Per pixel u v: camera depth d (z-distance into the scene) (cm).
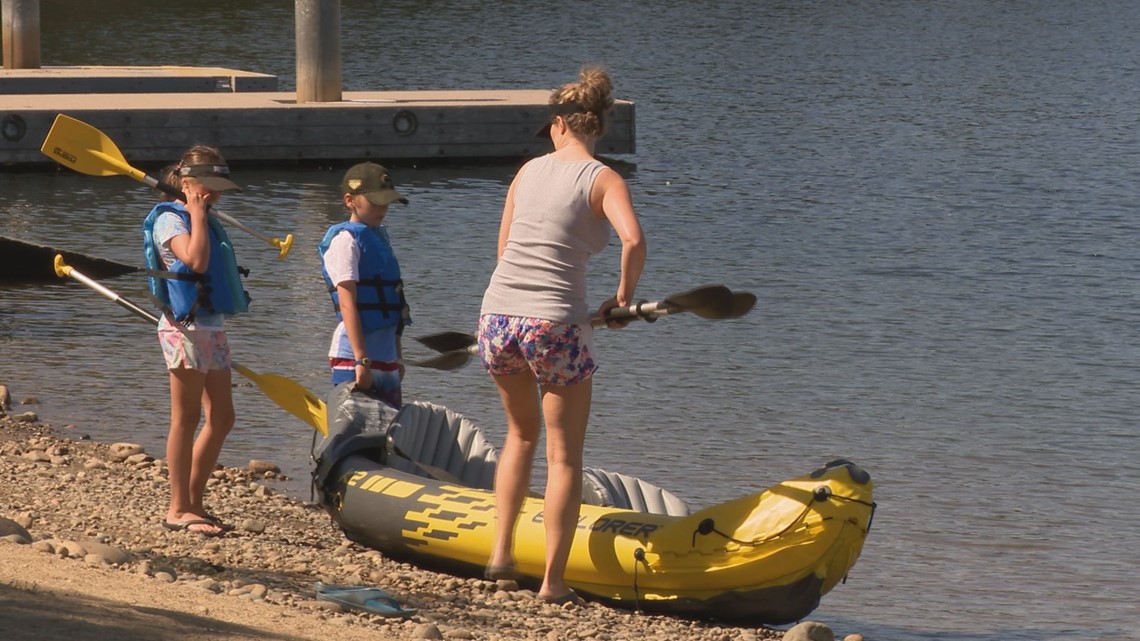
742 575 2158
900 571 2586
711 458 3266
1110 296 5172
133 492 2722
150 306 4741
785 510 2141
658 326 4612
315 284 5131
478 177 8088
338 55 8862
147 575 1997
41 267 5100
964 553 2689
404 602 2139
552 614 2144
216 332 2397
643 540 2234
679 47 15412
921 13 19988
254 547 2403
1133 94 12381
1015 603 2433
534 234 2064
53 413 3472
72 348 4153
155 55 13988
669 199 7256
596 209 2052
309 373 3938
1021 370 4159
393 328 2628
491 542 2334
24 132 7919
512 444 2261
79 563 1920
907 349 4397
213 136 8262
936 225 6612
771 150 9062
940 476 3177
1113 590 2511
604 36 16225
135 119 8081
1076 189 7669
